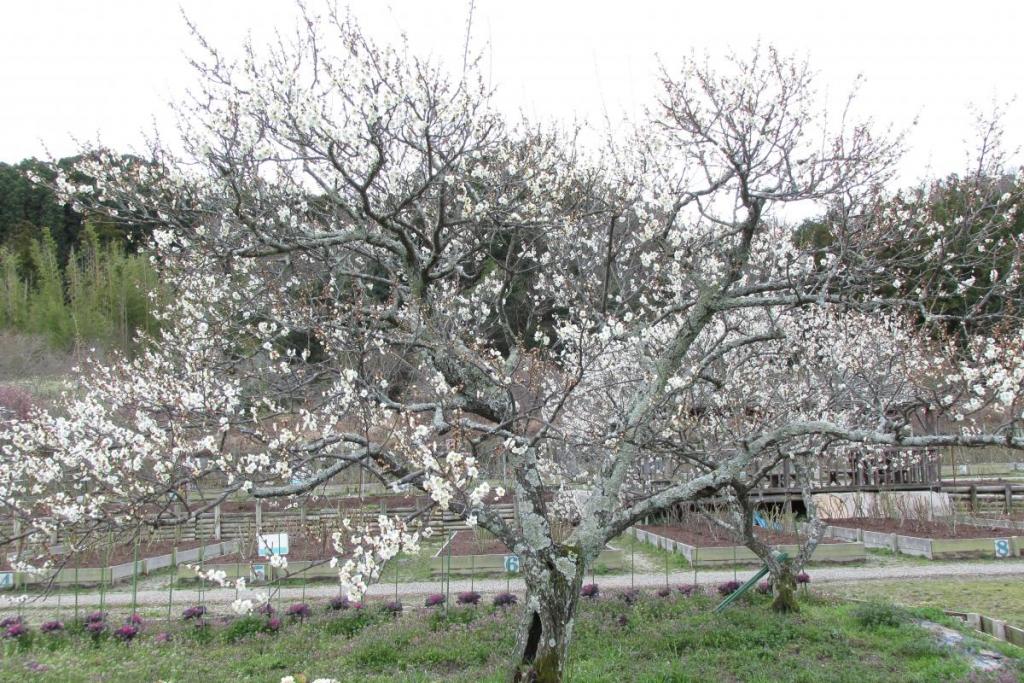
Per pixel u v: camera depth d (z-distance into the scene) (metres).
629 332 8.05
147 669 8.88
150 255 8.79
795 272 8.14
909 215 8.87
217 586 14.32
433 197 8.23
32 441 9.86
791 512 18.50
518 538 6.20
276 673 8.65
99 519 5.77
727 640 8.80
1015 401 5.86
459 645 9.15
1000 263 9.41
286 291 7.95
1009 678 7.24
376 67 6.00
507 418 6.25
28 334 30.06
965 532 16.47
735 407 11.43
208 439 5.64
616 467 6.93
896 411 7.20
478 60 7.30
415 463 5.55
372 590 13.48
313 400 7.36
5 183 40.00
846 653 8.33
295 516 16.70
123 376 11.30
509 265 10.16
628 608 10.66
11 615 12.12
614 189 8.91
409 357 8.44
